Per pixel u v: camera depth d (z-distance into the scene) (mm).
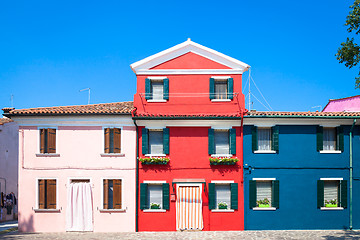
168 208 16344
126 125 16719
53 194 16516
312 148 16734
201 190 16406
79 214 16391
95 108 17297
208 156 16656
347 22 12391
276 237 14625
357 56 12320
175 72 17250
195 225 16281
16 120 16688
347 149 16797
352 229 16391
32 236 15320
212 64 17297
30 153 16656
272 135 16844
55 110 16547
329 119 16562
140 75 17281
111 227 16328
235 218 16359
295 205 16469
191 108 17031
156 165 16578
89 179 16625
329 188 16781
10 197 21219
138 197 16453
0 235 15633
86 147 16641
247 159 16594
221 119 16406
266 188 16734
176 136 16766
